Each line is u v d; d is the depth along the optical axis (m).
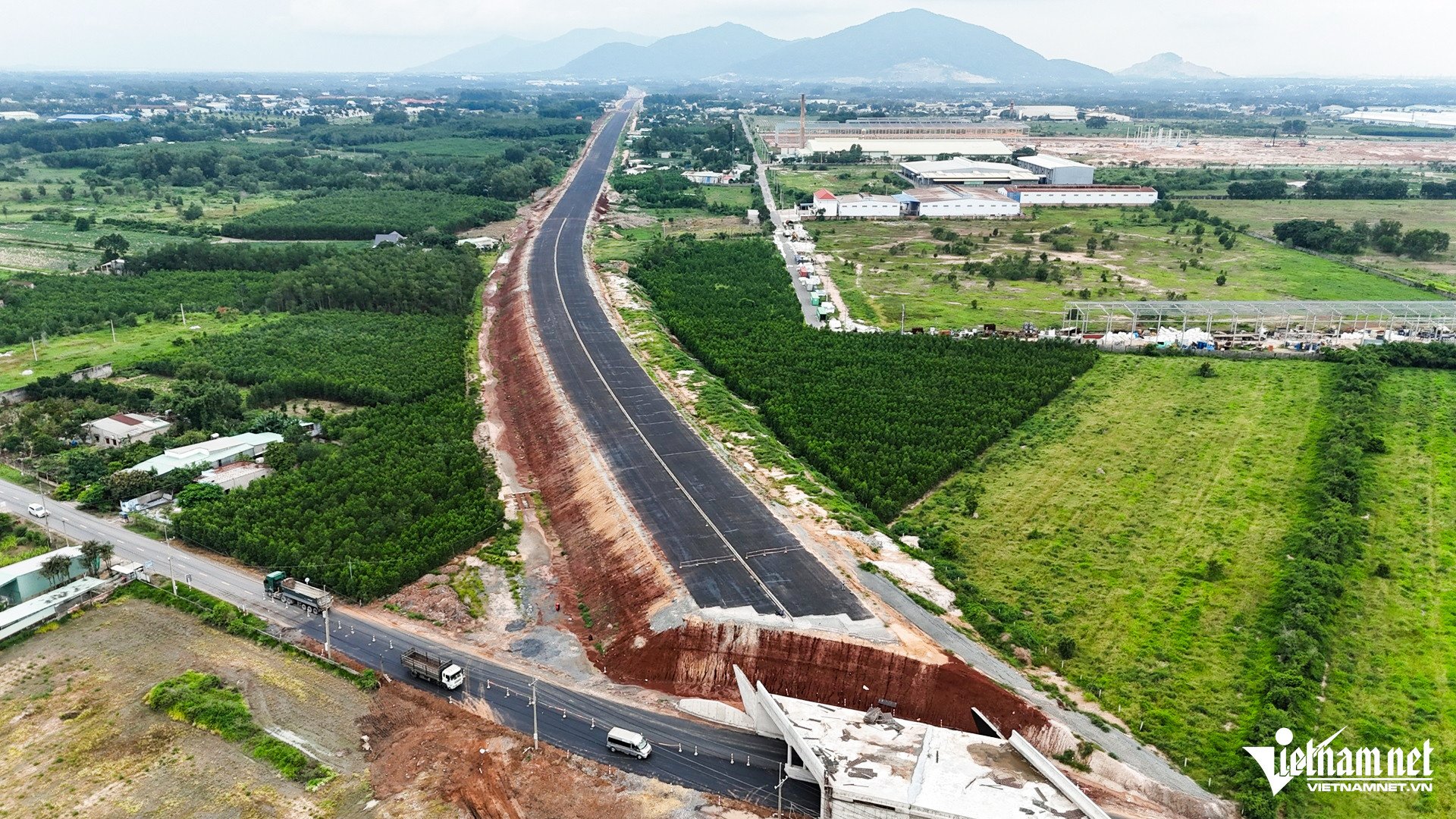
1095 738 79.00
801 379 165.12
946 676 84.69
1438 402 158.25
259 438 142.38
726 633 91.31
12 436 143.38
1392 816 71.62
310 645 96.25
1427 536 113.69
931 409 151.25
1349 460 128.50
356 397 161.88
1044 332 192.62
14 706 87.12
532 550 116.88
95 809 74.56
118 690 89.50
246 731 83.38
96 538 117.75
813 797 75.69
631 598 101.19
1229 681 87.00
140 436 144.38
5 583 102.06
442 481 127.94
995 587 103.00
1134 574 105.50
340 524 115.50
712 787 76.81
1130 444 141.75
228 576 109.62
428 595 105.06
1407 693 85.50
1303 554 106.81
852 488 125.62
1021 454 138.50
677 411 151.75
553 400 157.12
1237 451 138.38
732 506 118.12
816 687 86.88
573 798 75.62
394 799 75.69
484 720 85.06
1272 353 182.62
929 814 68.19
